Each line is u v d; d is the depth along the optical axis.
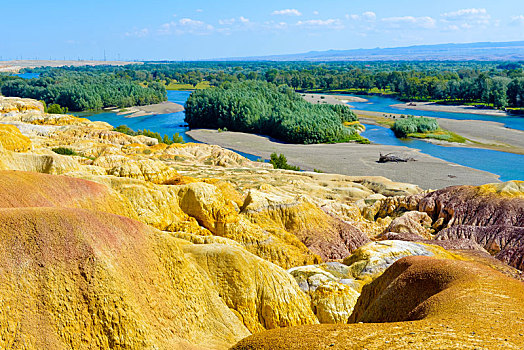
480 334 13.92
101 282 16.88
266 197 45.75
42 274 16.02
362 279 31.47
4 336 14.38
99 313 16.42
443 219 55.53
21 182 26.11
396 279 22.53
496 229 45.41
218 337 20.59
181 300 20.39
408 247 34.94
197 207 38.31
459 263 22.08
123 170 45.78
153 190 37.22
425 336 14.12
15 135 47.19
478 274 20.47
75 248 17.14
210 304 21.78
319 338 15.59
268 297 24.88
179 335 18.91
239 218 39.22
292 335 16.45
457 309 16.92
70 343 15.52
